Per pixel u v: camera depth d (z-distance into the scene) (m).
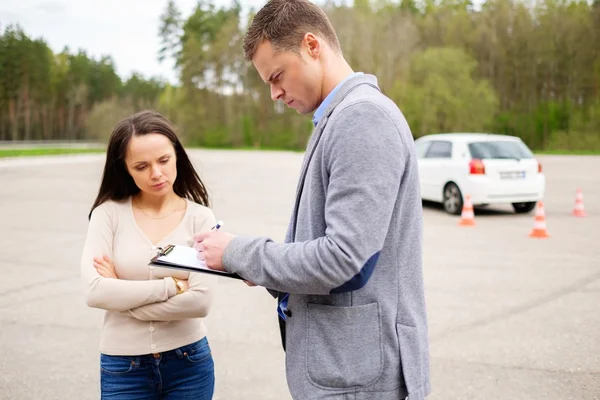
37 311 5.09
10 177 19.14
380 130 1.54
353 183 1.51
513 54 62.19
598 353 4.03
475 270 6.44
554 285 5.78
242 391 3.55
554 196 13.77
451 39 63.91
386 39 59.47
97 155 36.25
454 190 10.91
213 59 68.19
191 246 2.25
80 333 4.56
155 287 2.09
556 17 61.06
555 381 3.61
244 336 4.45
